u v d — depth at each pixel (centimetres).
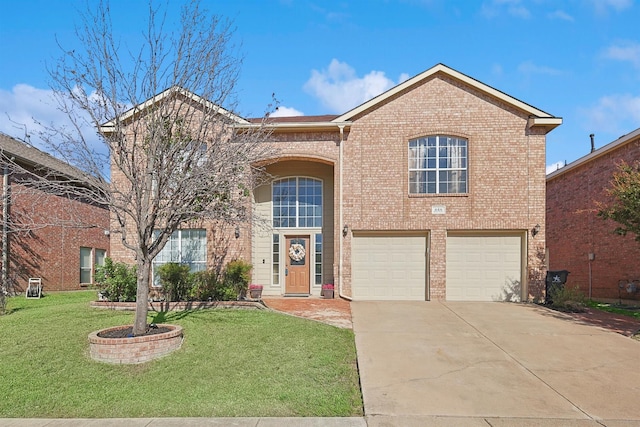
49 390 696
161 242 905
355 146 1535
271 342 896
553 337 983
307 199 1656
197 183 880
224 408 624
